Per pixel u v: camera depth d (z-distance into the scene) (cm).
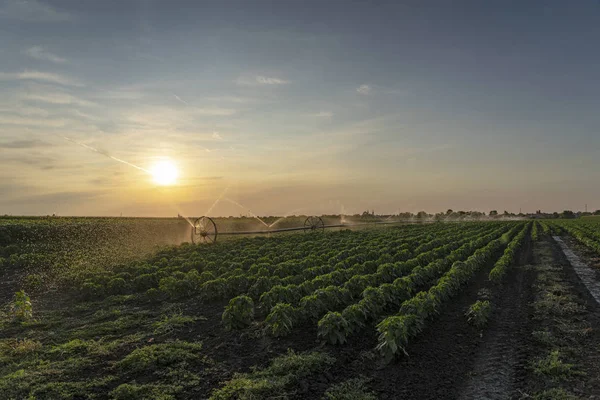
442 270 2244
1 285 2033
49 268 2408
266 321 1193
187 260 2517
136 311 1525
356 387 867
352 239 3922
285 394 823
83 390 844
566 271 2366
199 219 3709
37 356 1054
